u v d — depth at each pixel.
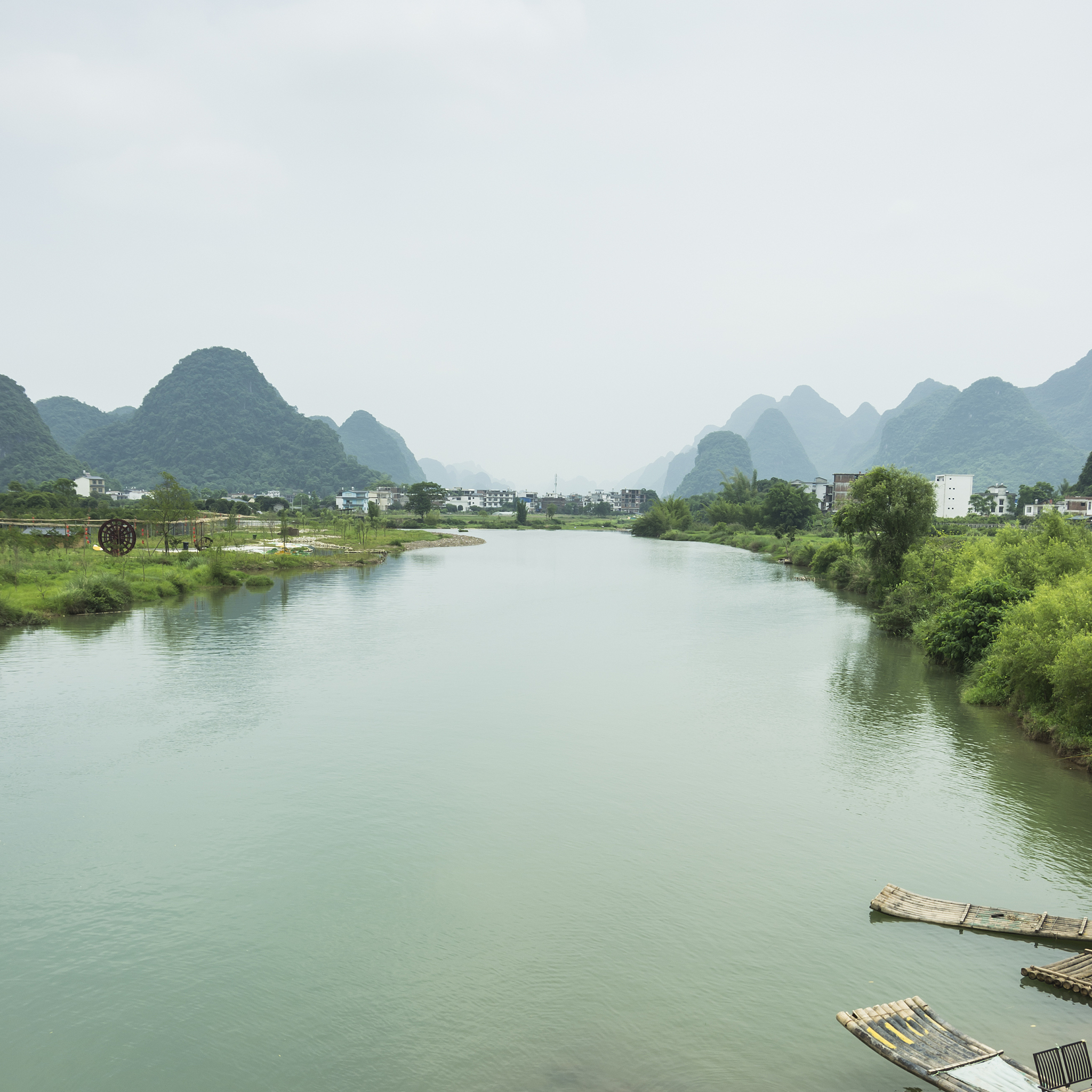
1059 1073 11.84
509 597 70.69
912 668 41.94
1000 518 170.75
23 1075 12.91
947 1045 12.67
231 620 55.06
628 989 15.02
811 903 18.11
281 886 18.81
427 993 14.91
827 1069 12.86
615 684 37.97
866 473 65.81
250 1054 13.38
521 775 25.91
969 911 17.30
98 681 37.34
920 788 24.89
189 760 26.94
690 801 23.86
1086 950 15.98
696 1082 12.58
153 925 17.22
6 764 26.45
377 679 38.50
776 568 104.19
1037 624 31.70
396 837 21.34
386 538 145.62
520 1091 12.45
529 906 17.95
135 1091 12.56
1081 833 21.67
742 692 36.62
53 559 74.19
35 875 19.28
